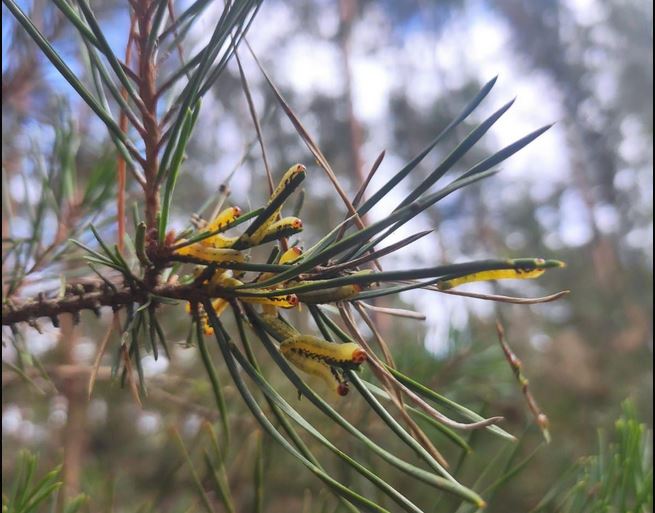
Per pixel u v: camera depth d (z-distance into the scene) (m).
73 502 0.26
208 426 0.24
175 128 0.17
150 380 0.42
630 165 2.27
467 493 0.12
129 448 0.71
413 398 0.16
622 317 1.84
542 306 1.88
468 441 0.24
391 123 2.02
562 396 1.34
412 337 0.46
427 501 0.45
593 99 2.22
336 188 0.17
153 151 0.18
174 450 0.68
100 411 0.72
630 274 2.06
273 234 0.16
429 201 0.14
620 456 0.25
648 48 2.04
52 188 0.31
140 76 0.18
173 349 0.44
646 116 2.08
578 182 2.39
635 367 1.49
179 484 0.37
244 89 0.19
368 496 0.35
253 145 0.23
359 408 0.36
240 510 0.47
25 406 0.60
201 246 0.17
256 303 0.18
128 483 0.68
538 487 0.86
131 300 0.19
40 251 0.29
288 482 0.52
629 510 0.24
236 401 0.41
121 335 0.19
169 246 0.17
